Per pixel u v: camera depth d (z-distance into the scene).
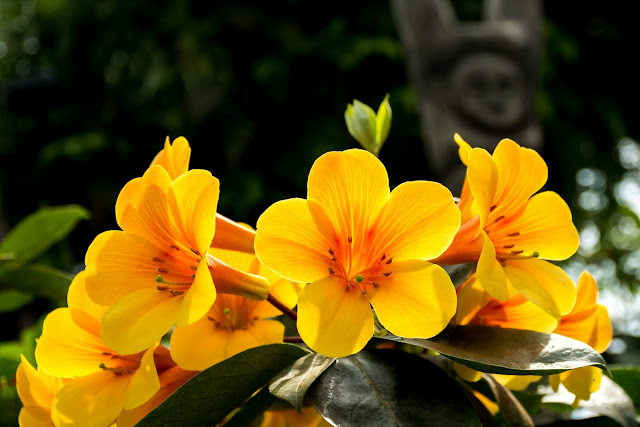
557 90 1.94
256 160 1.84
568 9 1.99
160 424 0.36
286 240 0.36
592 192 2.18
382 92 1.85
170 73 1.82
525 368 0.34
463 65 1.18
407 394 0.35
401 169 1.90
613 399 0.42
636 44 2.01
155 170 0.36
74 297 0.37
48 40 2.15
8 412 0.47
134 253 0.37
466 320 0.39
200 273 0.35
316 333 0.34
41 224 0.62
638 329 1.89
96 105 1.98
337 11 1.88
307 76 1.84
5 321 1.44
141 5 1.87
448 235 0.36
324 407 0.34
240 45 1.84
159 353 0.38
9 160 1.95
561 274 0.38
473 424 0.34
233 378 0.36
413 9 1.21
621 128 2.01
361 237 0.36
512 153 0.38
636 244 2.25
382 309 0.35
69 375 0.38
